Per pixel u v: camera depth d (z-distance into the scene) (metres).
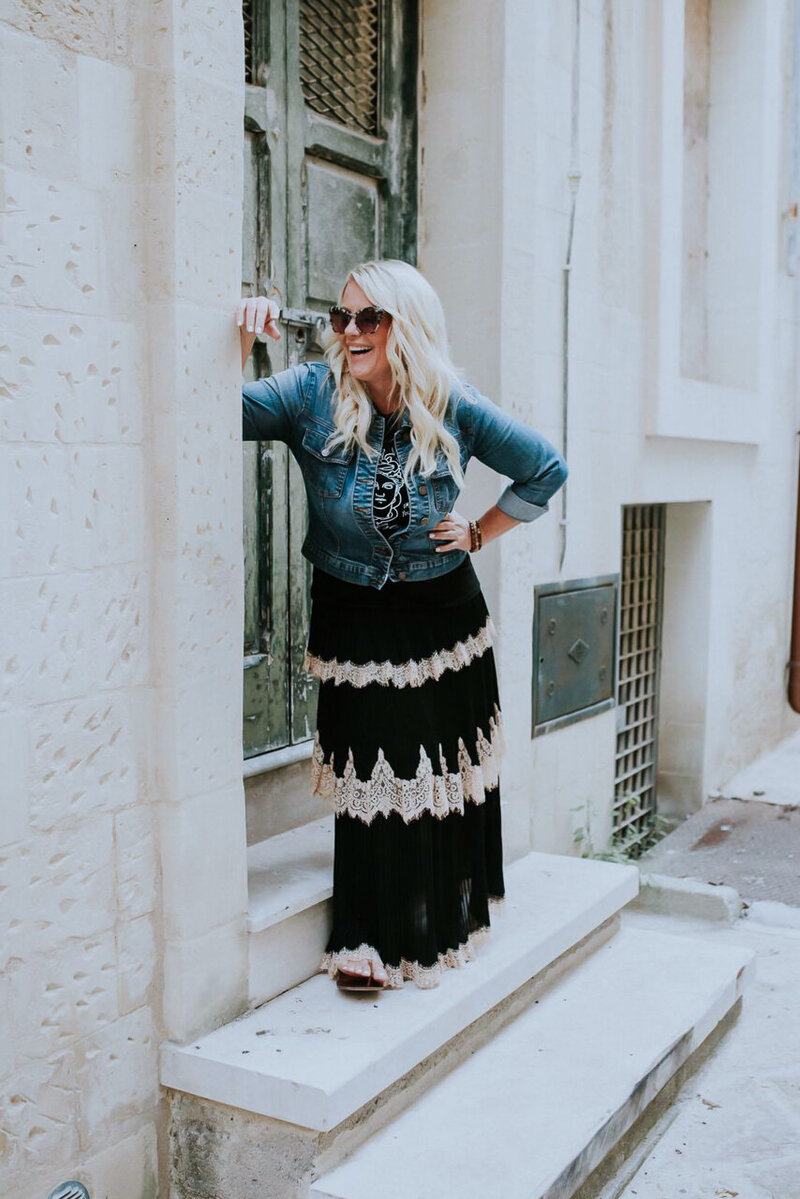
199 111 2.41
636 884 3.88
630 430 5.16
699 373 6.60
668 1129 3.06
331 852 3.25
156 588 2.45
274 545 3.45
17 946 2.20
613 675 5.13
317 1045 2.54
